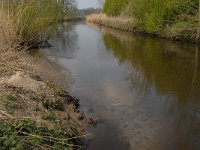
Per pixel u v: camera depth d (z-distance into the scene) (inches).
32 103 331.3
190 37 1014.4
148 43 1033.5
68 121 335.9
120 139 321.4
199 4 989.8
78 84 509.7
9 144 235.5
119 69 631.8
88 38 1200.2
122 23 1552.7
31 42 843.4
